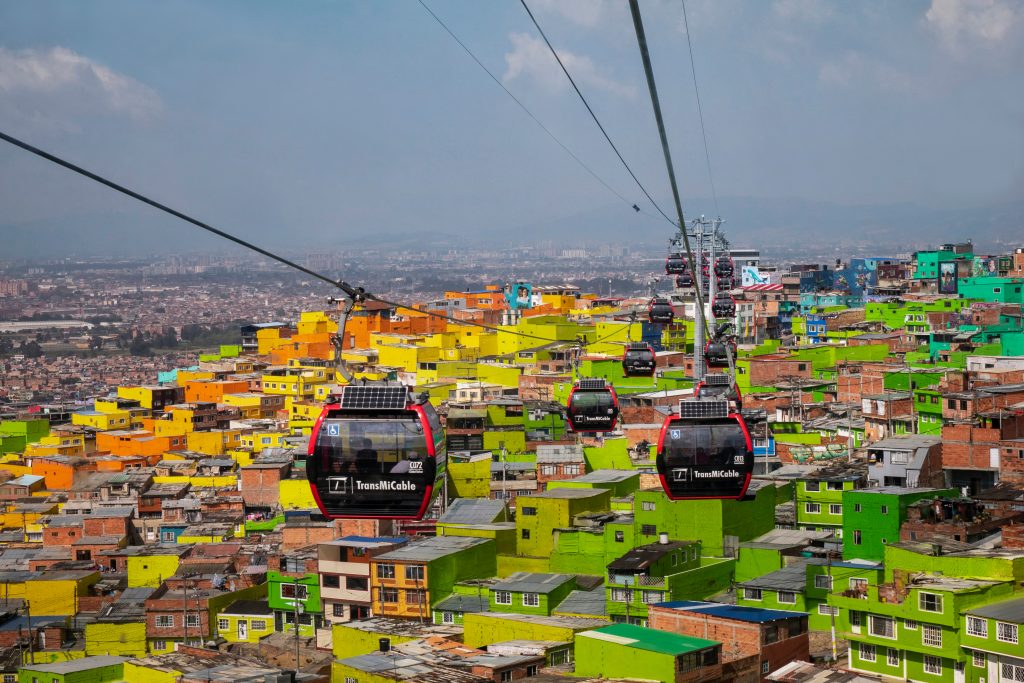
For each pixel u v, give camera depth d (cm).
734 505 8575
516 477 11656
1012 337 13775
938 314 17750
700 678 6134
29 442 19238
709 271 10288
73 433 18062
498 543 9544
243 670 7381
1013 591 6119
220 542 11862
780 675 5853
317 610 8994
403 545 9125
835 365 15275
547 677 6350
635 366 8950
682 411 4659
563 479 11206
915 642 5988
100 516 12612
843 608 6278
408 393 3688
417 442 3616
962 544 6875
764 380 15500
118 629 9312
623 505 9981
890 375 12569
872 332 18888
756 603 7512
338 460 3638
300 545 10575
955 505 7575
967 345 14738
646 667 6112
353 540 9244
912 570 6575
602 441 12900
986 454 8625
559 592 8294
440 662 6831
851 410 11994
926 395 10362
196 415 18588
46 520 12950
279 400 19975
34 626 9806
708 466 4616
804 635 6725
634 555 7975
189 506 13062
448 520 10088
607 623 7675
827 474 9056
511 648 7038
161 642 9300
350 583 8844
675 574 7819
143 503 13475
